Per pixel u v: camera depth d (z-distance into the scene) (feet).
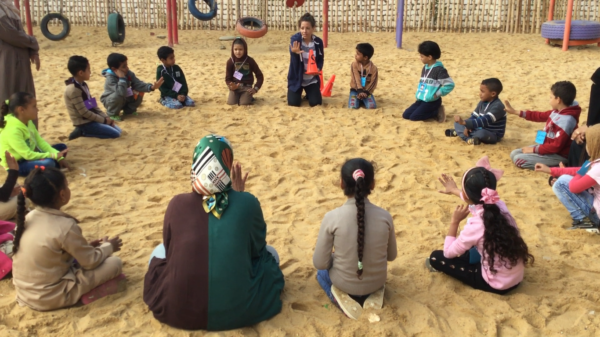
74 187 17.93
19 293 11.28
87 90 22.62
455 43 49.16
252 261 11.40
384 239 11.19
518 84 32.86
